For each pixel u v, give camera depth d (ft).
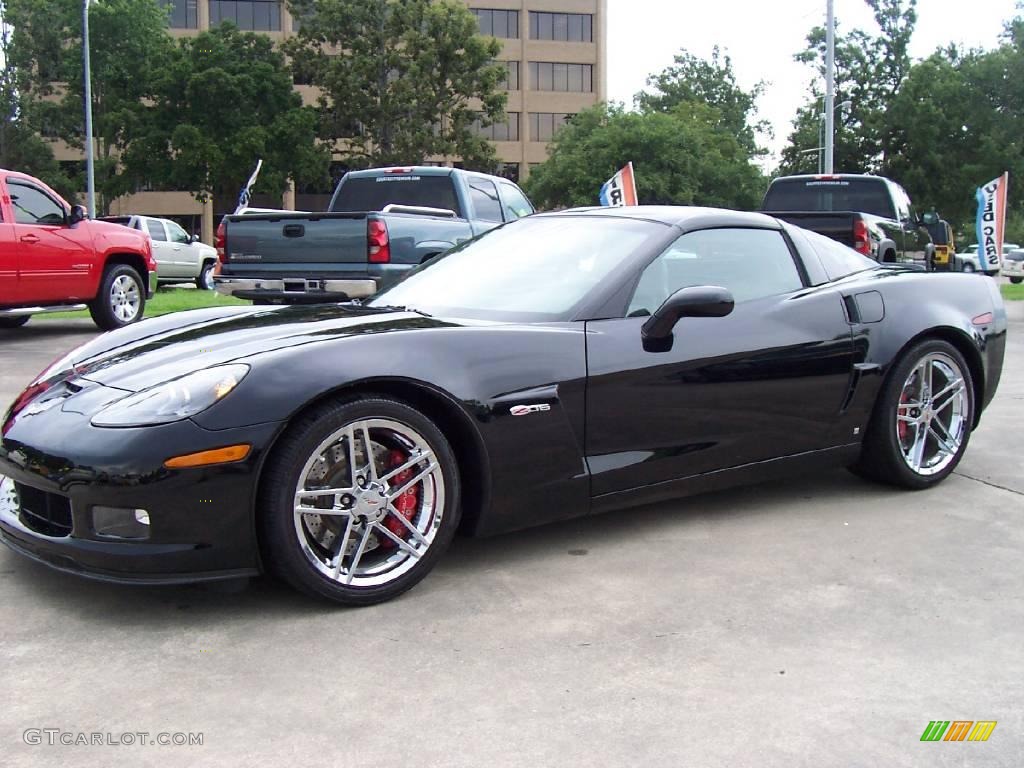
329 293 27.73
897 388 13.69
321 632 9.09
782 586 10.39
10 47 146.10
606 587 10.33
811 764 6.86
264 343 10.11
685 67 226.99
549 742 7.12
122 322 36.04
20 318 38.73
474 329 10.59
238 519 8.98
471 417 10.11
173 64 137.59
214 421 8.87
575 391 10.82
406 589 9.96
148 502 8.74
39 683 8.02
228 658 8.52
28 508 9.78
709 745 7.09
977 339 14.65
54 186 148.56
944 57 139.95
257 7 193.77
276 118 139.23
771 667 8.41
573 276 12.00
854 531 12.35
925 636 9.10
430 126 139.85
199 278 70.59
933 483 14.37
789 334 12.60
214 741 7.10
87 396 9.89
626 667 8.39
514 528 10.75
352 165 146.10
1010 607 9.83
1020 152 125.39
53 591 10.07
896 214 37.32
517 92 211.61
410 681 8.09
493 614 9.57
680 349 11.64
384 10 137.59
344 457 9.55
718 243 12.78
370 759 6.87
